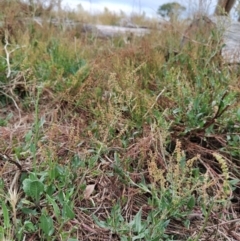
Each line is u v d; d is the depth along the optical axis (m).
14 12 3.42
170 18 3.58
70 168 1.35
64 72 2.33
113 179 1.39
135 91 1.78
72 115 1.82
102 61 2.21
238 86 1.99
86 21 4.45
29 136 1.49
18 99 2.07
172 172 1.30
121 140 1.54
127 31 3.97
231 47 2.66
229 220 1.32
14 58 2.36
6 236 1.05
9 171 1.37
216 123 1.70
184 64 2.39
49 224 1.09
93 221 1.23
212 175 1.47
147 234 1.11
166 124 1.51
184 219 1.28
